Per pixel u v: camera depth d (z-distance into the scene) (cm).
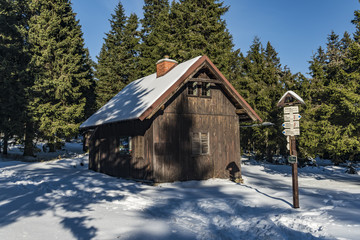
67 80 2725
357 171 2512
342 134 1770
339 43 4381
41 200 938
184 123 1471
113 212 773
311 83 2480
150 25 4234
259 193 1108
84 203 890
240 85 3014
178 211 812
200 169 1500
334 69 2047
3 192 1098
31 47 2805
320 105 2041
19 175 1620
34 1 2820
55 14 2775
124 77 3888
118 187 1201
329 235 546
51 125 2677
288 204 881
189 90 1533
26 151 2903
